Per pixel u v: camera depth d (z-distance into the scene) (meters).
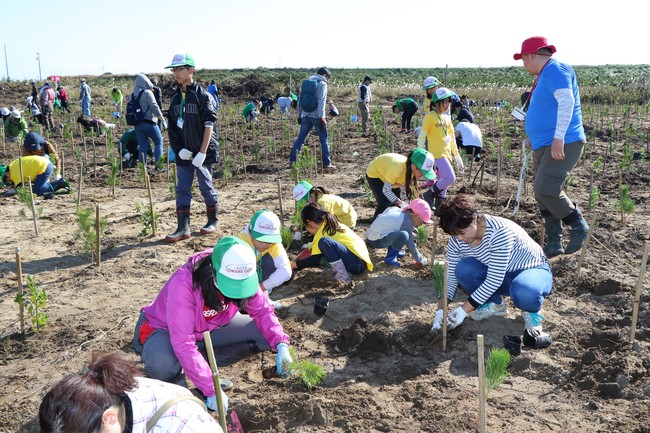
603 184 9.93
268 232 4.74
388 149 13.05
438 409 3.82
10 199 9.45
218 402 3.07
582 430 3.60
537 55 5.96
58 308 5.49
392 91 35.53
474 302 4.56
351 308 5.30
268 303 3.95
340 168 11.89
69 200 9.45
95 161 12.58
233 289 3.17
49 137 17.33
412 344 4.68
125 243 7.29
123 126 20.25
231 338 4.06
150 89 11.34
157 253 6.89
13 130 14.55
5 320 5.26
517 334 4.78
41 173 9.55
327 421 3.74
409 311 5.17
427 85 8.09
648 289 5.47
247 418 3.76
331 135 15.68
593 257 6.31
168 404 2.24
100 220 6.63
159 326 3.71
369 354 4.54
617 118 19.55
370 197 9.00
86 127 16.16
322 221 5.66
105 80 48.03
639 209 8.26
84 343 4.81
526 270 4.64
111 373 2.04
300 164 10.34
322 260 5.95
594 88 31.09
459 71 63.03
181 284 3.37
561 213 6.09
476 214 4.42
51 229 7.87
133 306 5.50
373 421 3.72
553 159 5.92
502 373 3.61
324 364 4.44
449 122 7.80
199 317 3.45
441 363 4.42
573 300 5.41
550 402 3.92
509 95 31.88
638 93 27.72
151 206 7.52
